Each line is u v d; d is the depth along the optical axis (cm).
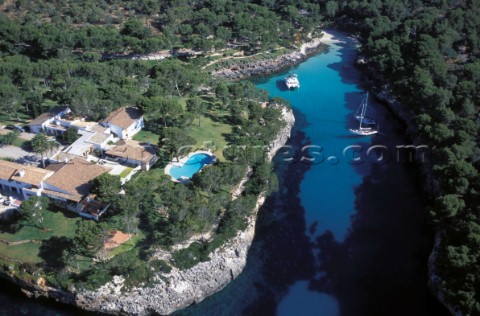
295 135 17250
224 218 12119
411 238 12781
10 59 18575
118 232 11450
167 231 11256
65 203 12162
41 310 10606
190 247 11306
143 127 15775
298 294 11244
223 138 15475
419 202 14062
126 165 13800
